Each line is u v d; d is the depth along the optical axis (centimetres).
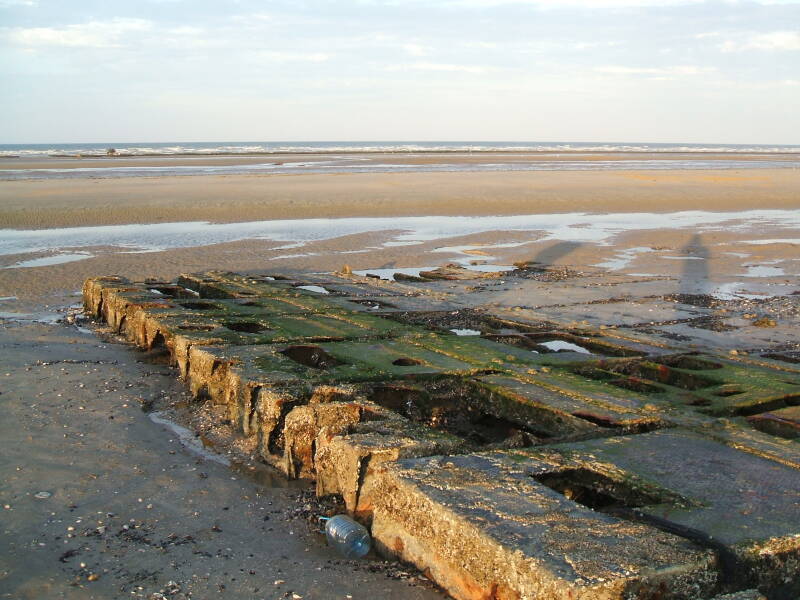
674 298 1318
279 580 447
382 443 511
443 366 764
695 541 385
